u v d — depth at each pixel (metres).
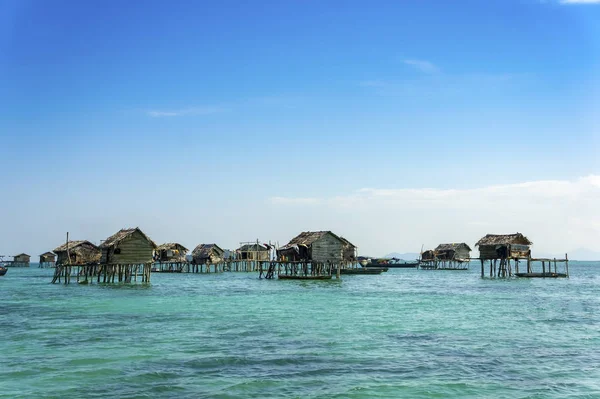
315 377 18.53
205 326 30.33
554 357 22.03
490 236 91.81
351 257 113.31
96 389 16.91
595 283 77.94
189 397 16.09
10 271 148.25
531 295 55.19
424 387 17.34
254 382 17.78
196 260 122.94
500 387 17.42
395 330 29.00
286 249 84.50
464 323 32.00
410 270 151.88
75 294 54.19
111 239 68.56
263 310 38.94
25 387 17.14
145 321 32.47
